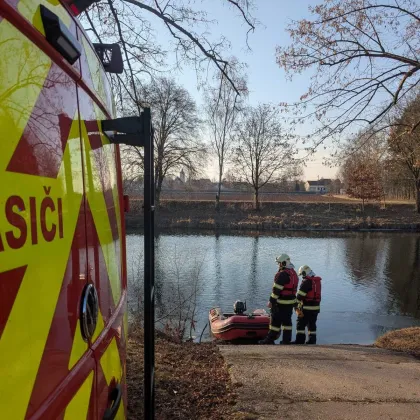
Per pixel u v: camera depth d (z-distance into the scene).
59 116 1.47
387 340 7.59
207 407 4.25
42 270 1.26
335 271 19.33
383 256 23.25
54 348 1.31
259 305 13.84
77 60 1.70
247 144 42.22
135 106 7.39
